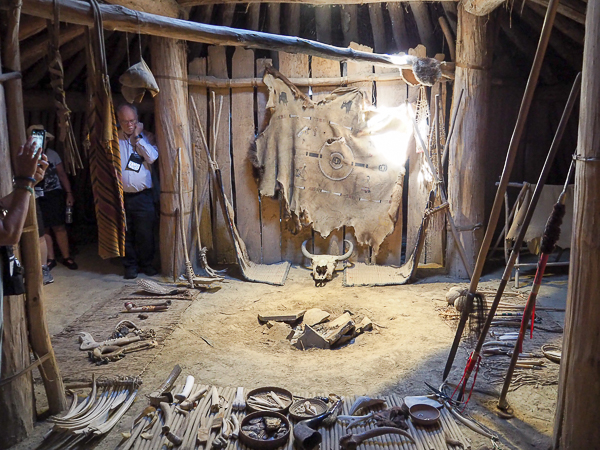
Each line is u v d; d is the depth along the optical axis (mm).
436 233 5508
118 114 4883
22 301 2602
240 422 2625
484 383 3059
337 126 5309
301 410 2719
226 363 3369
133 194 5133
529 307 2617
